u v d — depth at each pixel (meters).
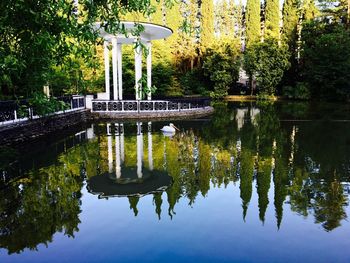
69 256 3.21
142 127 12.36
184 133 11.03
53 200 4.74
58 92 16.03
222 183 5.56
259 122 13.91
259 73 28.94
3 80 3.70
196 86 31.67
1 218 4.13
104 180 5.72
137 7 3.19
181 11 34.53
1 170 6.34
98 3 3.18
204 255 3.21
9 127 8.39
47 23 3.11
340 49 24.69
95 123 13.38
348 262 3.09
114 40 15.35
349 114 16.61
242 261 3.10
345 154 7.64
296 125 12.88
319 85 27.00
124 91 22.09
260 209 4.40
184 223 3.96
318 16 29.25
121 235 3.65
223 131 11.48
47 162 6.96
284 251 3.29
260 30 32.91
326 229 3.78
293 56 30.58
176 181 5.69
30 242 3.50
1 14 2.95
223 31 35.44
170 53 31.41
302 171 6.28
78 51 3.43
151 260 3.12
